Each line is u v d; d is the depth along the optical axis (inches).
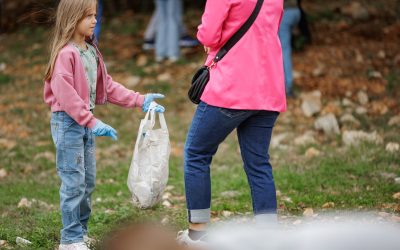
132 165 333.4
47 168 563.2
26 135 648.4
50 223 400.2
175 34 818.8
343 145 574.6
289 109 671.8
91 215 410.6
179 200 460.4
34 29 983.0
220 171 529.7
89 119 311.1
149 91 737.6
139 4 1028.5
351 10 933.8
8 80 806.5
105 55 853.2
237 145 596.7
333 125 606.5
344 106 671.1
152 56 843.4
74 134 321.4
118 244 348.8
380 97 692.7
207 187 327.6
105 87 337.4
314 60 791.7
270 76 319.0
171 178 516.4
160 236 357.7
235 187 480.4
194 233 331.6
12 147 613.9
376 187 454.6
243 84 314.0
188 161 327.0
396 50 817.5
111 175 533.0
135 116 688.4
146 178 330.3
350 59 792.3
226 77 314.3
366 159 524.7
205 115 319.6
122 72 795.4
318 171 502.9
